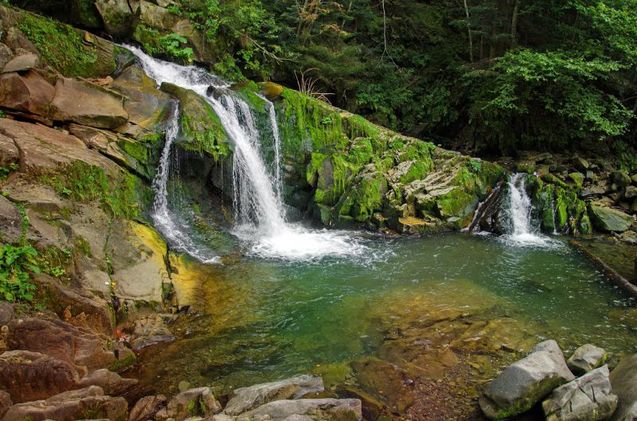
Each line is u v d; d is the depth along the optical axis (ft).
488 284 26.02
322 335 20.01
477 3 53.26
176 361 17.60
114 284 19.63
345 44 50.65
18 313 15.60
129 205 24.52
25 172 19.62
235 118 33.35
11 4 31.65
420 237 33.86
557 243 33.88
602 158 46.65
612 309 23.34
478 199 37.81
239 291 23.71
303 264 27.84
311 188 35.73
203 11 41.16
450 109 51.37
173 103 30.22
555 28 48.26
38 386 13.92
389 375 17.31
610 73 44.09
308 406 14.01
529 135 49.24
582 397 14.33
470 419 15.21
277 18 48.16
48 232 18.26
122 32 36.55
